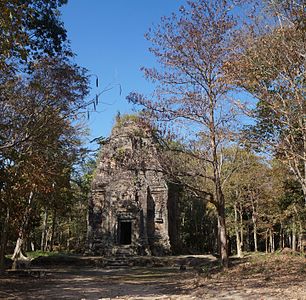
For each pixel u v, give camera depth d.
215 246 54.19
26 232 30.88
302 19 14.63
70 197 35.12
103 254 40.44
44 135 15.57
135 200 42.06
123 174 42.84
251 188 37.75
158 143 23.05
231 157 24.69
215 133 21.69
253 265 21.75
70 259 35.41
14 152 15.54
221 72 21.05
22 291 16.45
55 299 14.07
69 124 17.50
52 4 14.14
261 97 17.67
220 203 22.44
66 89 14.85
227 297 13.08
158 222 41.72
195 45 21.69
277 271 18.84
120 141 31.41
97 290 16.83
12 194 19.73
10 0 8.86
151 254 39.94
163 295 14.68
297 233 43.09
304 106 17.00
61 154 19.00
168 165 22.33
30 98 14.64
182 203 56.69
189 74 22.12
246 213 46.22
